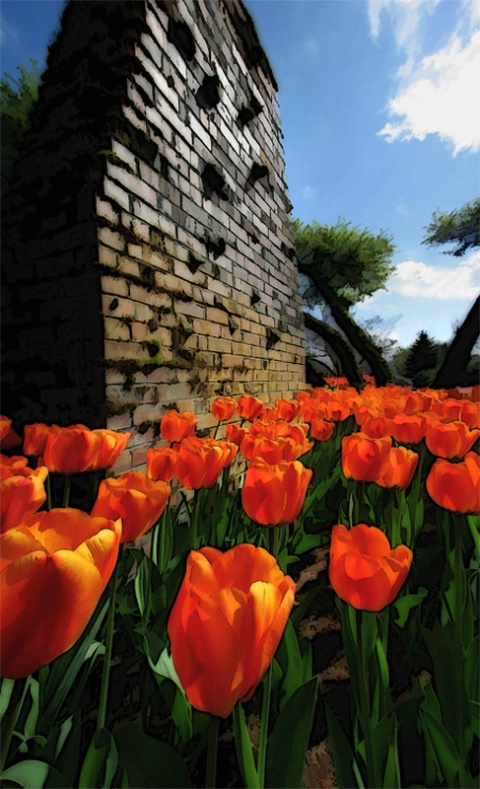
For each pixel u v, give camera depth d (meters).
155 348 1.46
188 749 0.65
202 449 0.88
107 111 1.31
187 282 1.71
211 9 2.02
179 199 1.67
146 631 0.59
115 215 1.28
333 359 8.77
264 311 2.67
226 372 2.08
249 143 2.48
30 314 1.32
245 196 2.41
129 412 1.31
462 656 0.65
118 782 0.47
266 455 1.03
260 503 0.65
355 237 10.73
